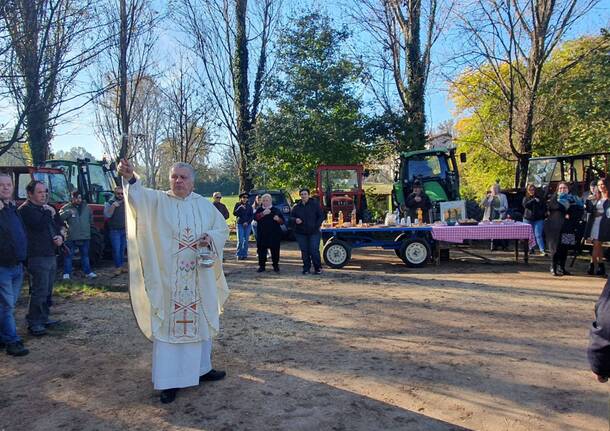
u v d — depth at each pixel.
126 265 11.45
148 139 27.16
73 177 13.02
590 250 11.92
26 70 7.88
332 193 15.64
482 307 7.00
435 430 3.56
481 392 4.18
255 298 7.81
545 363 4.81
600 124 15.47
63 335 6.03
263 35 18.34
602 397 4.05
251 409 3.93
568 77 16.19
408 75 18.00
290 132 17.52
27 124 8.44
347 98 17.86
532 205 11.53
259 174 18.31
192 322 4.09
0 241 5.17
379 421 3.70
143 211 3.97
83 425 3.74
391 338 5.68
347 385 4.37
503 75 17.00
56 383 4.57
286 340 5.67
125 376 4.71
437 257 10.77
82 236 9.62
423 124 18.05
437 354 5.11
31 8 7.69
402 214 14.08
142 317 4.06
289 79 18.11
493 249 13.20
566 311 6.73
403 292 8.09
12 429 3.71
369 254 13.02
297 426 3.64
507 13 14.55
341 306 7.20
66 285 8.85
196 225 4.16
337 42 18.23
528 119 15.10
